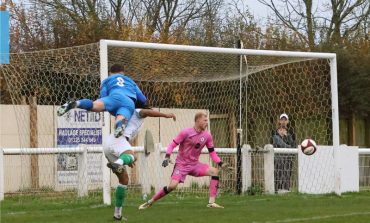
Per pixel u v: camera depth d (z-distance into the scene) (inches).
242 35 1745.8
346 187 999.0
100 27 1517.0
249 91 1307.8
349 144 1569.9
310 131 1328.7
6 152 927.0
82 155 935.0
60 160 1040.2
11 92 1064.2
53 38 1528.1
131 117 652.7
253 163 1010.7
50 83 1085.8
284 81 1330.0
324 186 971.9
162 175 1056.2
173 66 976.3
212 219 645.3
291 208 762.8
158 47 865.5
